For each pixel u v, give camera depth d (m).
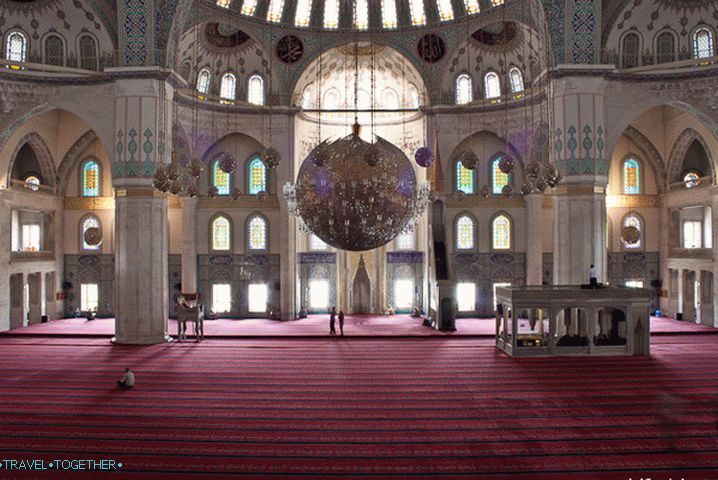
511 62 23.47
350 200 9.48
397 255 26.66
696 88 18.16
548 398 11.79
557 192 17.80
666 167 24.20
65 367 14.80
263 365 15.10
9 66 17.97
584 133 17.47
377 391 12.41
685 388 12.52
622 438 9.46
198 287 25.14
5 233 20.72
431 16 23.27
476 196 25.11
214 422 10.31
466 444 9.22
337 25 23.66
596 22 17.56
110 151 18.12
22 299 22.06
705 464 8.38
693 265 22.31
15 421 10.38
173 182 13.77
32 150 23.95
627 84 18.28
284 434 9.69
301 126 25.67
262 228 25.28
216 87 23.95
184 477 7.96
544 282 24.84
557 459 8.59
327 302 26.81
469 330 21.20
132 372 12.94
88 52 18.30
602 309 17.25
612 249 24.89
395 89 26.53
